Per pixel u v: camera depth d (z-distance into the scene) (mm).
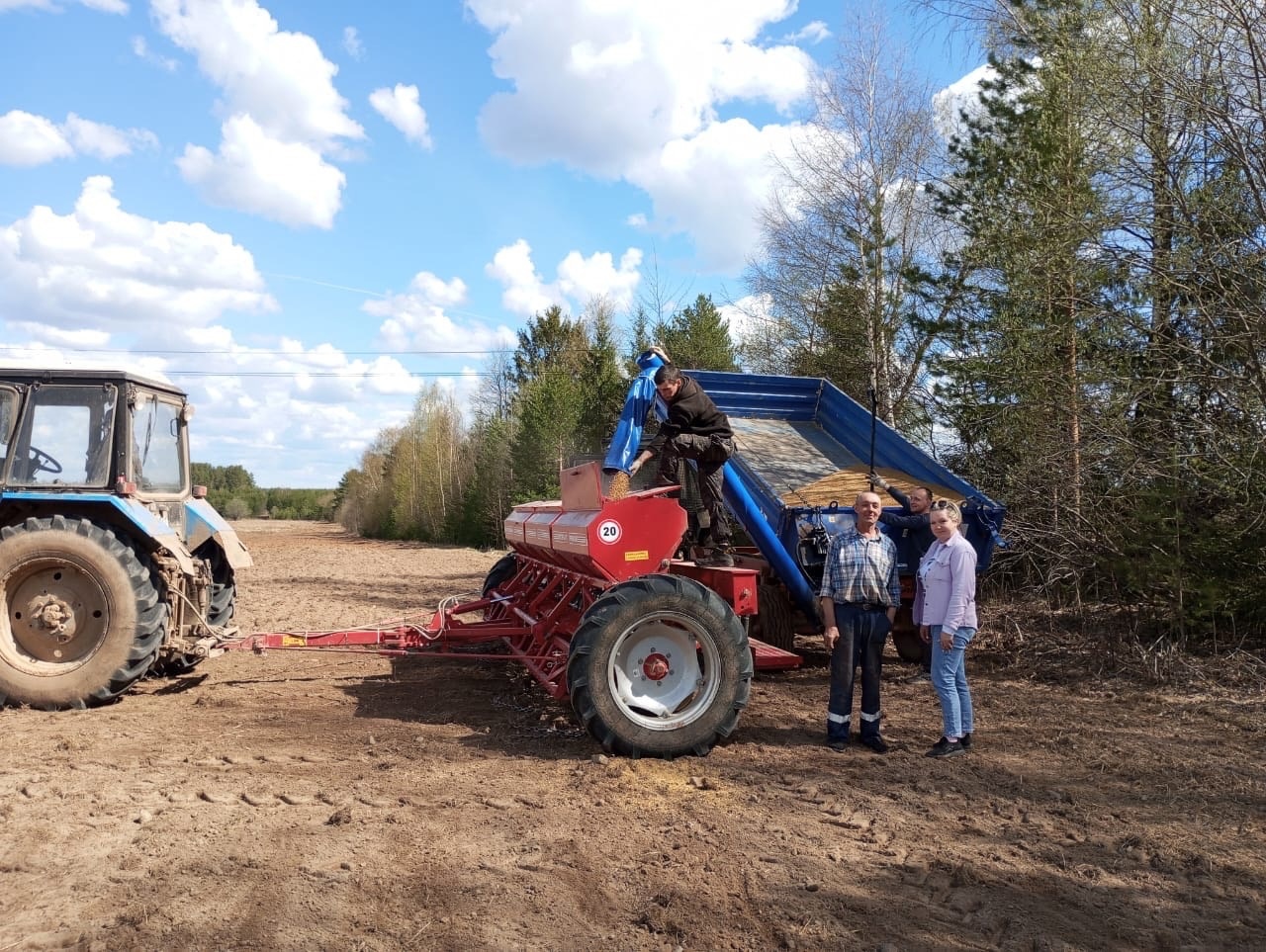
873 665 5734
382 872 3678
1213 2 8641
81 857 3787
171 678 7539
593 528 5777
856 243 17953
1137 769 5250
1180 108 9086
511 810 4441
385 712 6492
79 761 5141
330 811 4402
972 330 12367
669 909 3402
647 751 5367
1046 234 10133
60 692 6285
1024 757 5535
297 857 3809
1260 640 8188
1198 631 8219
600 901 3477
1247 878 3789
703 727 5438
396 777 4949
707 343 23578
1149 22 9641
